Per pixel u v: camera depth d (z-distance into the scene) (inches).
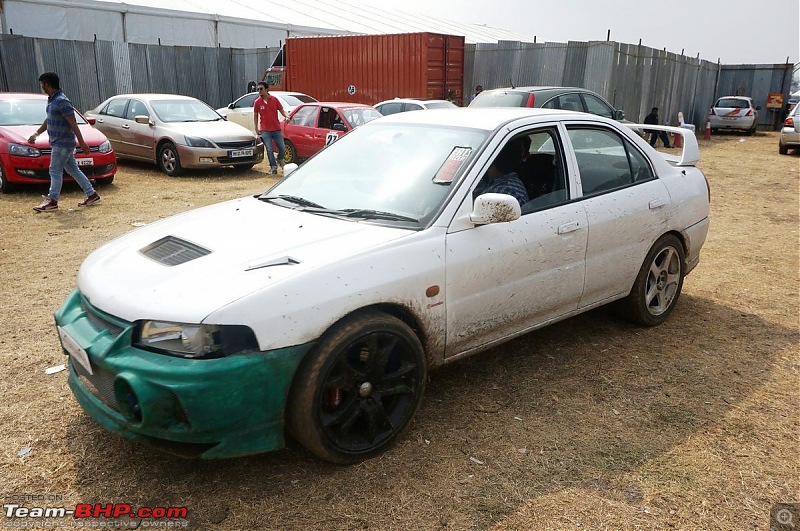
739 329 189.2
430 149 149.4
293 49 807.1
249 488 113.4
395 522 104.8
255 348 105.2
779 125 1161.4
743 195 420.8
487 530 103.2
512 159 147.7
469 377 156.3
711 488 114.8
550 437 130.1
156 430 104.3
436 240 127.9
